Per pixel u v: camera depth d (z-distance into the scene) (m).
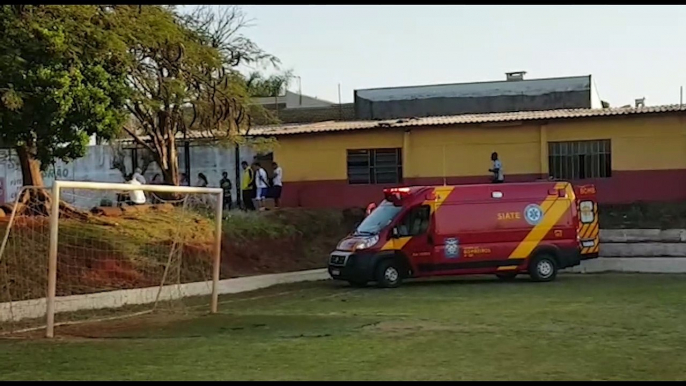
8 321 15.77
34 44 16.89
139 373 10.53
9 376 10.45
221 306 18.14
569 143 30.98
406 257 21.72
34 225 19.78
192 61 24.75
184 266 21.88
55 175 31.53
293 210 29.91
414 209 22.02
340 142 33.19
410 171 32.34
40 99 16.83
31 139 17.78
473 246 22.09
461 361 10.93
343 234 29.36
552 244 22.44
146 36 21.47
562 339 12.62
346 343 12.52
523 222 22.39
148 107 23.81
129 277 19.98
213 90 26.22
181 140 29.33
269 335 13.55
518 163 31.42
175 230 22.55
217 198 17.53
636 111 29.83
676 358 11.02
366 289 21.22
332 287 21.86
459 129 31.94
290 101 52.81
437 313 16.03
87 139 17.92
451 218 22.09
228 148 31.78
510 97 44.12
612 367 10.44
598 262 24.69
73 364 11.22
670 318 14.82
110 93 18.17
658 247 25.66
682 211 28.77
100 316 16.44
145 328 14.76
